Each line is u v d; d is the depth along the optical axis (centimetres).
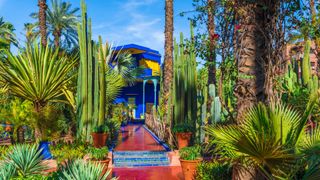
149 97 3550
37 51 982
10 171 543
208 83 1131
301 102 826
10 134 1122
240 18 457
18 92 1002
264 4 443
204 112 971
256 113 396
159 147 1341
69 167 500
